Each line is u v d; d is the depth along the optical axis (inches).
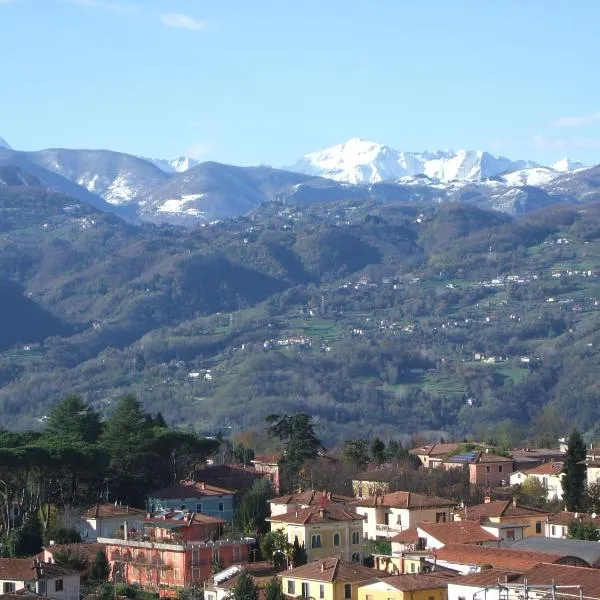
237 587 6008.9
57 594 6505.9
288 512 7795.3
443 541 7022.6
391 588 5693.9
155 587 7057.1
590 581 5280.5
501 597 5275.6
